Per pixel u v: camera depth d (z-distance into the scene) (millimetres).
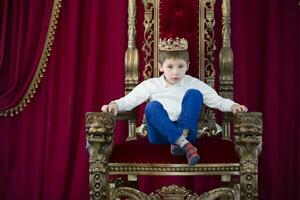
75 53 3939
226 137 3350
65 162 3928
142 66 3838
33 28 3945
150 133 2984
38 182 3975
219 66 3467
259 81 3967
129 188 2846
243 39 3883
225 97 3434
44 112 4004
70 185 3986
